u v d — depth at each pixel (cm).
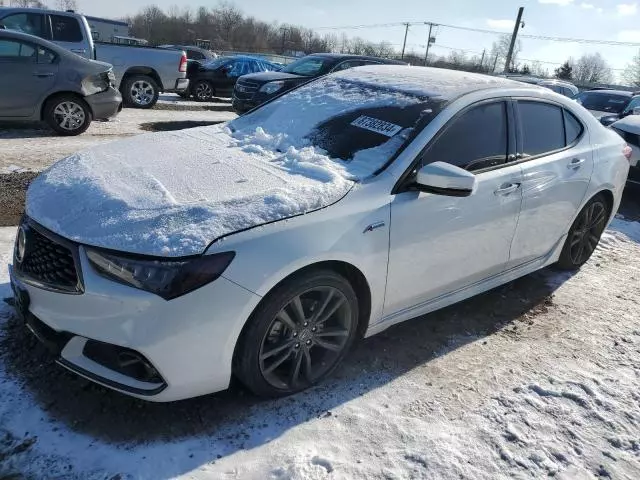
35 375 286
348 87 398
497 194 353
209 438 259
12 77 827
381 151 319
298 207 266
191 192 274
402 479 246
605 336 392
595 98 1393
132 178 290
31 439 246
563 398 315
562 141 421
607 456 274
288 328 275
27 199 297
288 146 348
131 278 235
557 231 432
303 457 252
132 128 1011
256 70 1644
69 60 870
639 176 759
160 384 247
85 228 251
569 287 468
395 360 337
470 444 272
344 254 276
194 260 236
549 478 257
